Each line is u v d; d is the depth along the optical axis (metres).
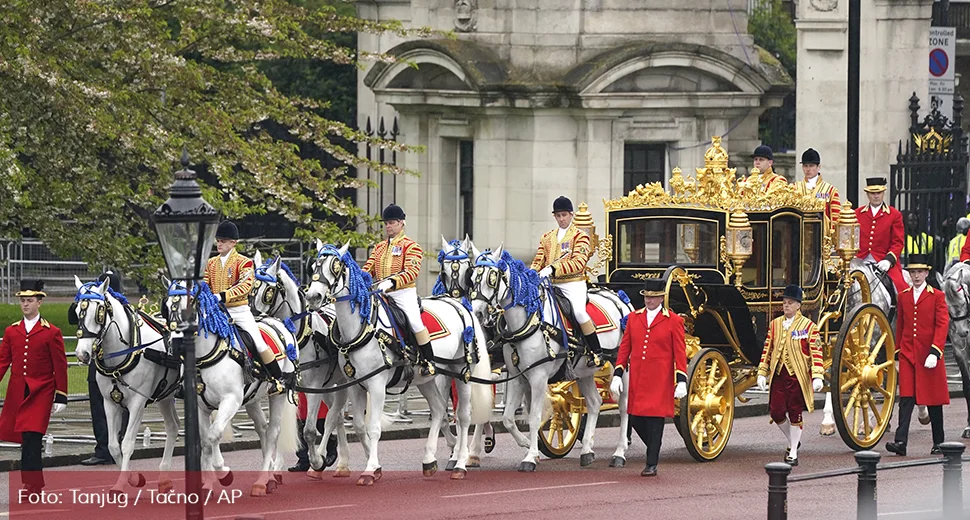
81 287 80.19
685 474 86.75
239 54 129.25
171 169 119.69
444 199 160.00
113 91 118.00
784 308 89.25
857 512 68.94
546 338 87.25
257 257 85.75
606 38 153.25
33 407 81.69
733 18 157.88
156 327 81.50
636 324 87.00
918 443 97.75
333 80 191.75
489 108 152.62
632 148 154.75
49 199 116.56
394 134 155.62
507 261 87.00
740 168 157.12
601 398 93.88
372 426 84.00
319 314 86.25
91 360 80.62
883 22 147.50
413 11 159.88
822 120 149.25
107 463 92.56
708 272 93.44
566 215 91.75
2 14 115.12
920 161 136.12
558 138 151.75
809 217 96.88
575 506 77.44
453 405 94.00
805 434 101.00
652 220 95.31
